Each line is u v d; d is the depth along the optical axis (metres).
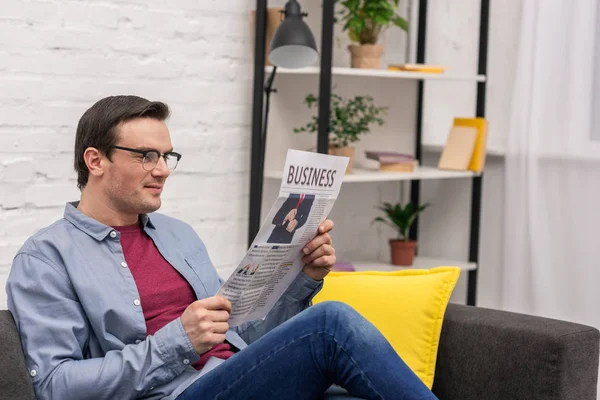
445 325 2.24
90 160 1.95
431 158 3.85
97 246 1.94
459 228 3.77
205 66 3.06
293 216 1.83
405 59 3.79
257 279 1.89
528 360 2.05
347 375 1.75
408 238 3.86
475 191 3.55
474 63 3.68
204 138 3.08
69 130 2.72
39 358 1.78
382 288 2.35
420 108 3.83
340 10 3.50
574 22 3.20
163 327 1.85
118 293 1.91
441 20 3.77
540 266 3.30
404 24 3.43
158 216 2.16
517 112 3.36
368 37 3.32
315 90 3.45
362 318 1.77
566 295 3.27
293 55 2.86
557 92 3.26
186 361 1.82
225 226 3.18
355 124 3.35
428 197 3.89
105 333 1.87
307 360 1.77
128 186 1.93
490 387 2.12
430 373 2.23
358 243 3.71
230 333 2.13
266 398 1.79
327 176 1.87
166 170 1.96
